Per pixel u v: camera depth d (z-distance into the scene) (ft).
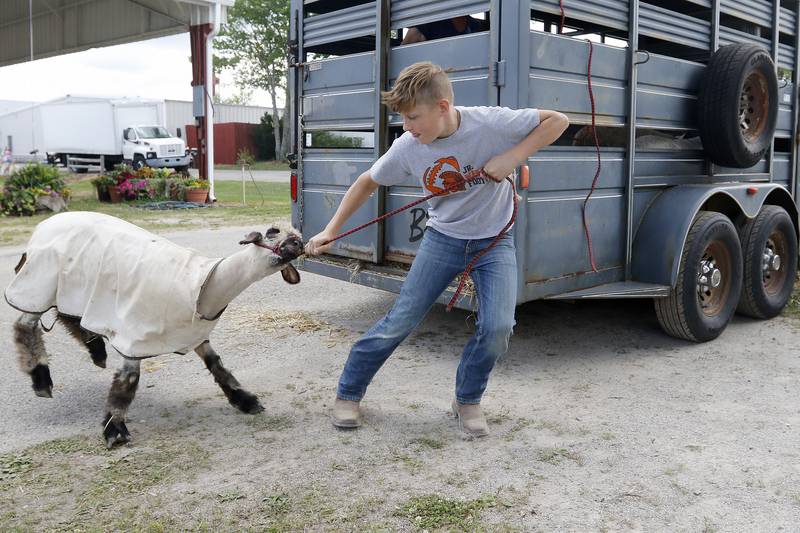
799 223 20.65
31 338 13.15
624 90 16.35
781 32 21.29
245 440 12.03
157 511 9.70
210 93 55.16
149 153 92.53
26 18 76.64
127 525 9.34
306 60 19.07
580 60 15.16
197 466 11.05
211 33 54.70
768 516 9.66
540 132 10.58
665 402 13.80
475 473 10.88
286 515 9.62
